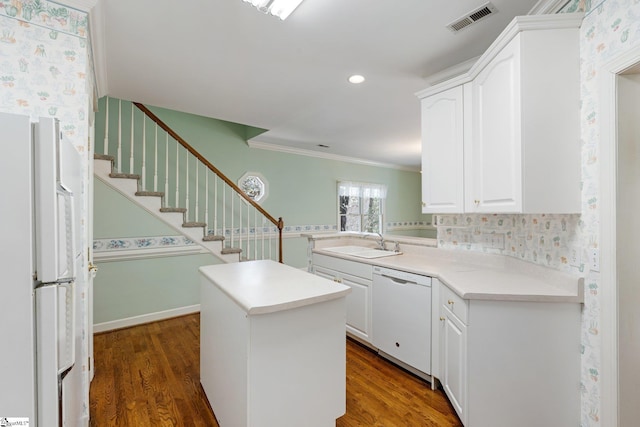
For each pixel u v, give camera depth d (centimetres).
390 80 249
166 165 362
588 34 144
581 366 149
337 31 183
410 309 220
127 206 319
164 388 208
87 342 182
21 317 76
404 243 295
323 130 407
